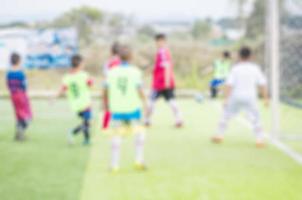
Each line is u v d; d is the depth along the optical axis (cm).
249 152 1095
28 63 2681
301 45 1756
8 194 798
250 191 806
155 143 1210
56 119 1642
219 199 768
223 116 1202
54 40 2686
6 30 2655
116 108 935
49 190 820
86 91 1174
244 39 2936
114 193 804
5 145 1195
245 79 1144
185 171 937
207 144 1191
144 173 927
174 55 3141
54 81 2755
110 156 1065
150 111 1464
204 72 2977
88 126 1193
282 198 769
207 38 3425
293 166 966
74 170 949
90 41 3266
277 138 1251
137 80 941
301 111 1731
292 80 1852
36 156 1070
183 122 1549
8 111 1886
